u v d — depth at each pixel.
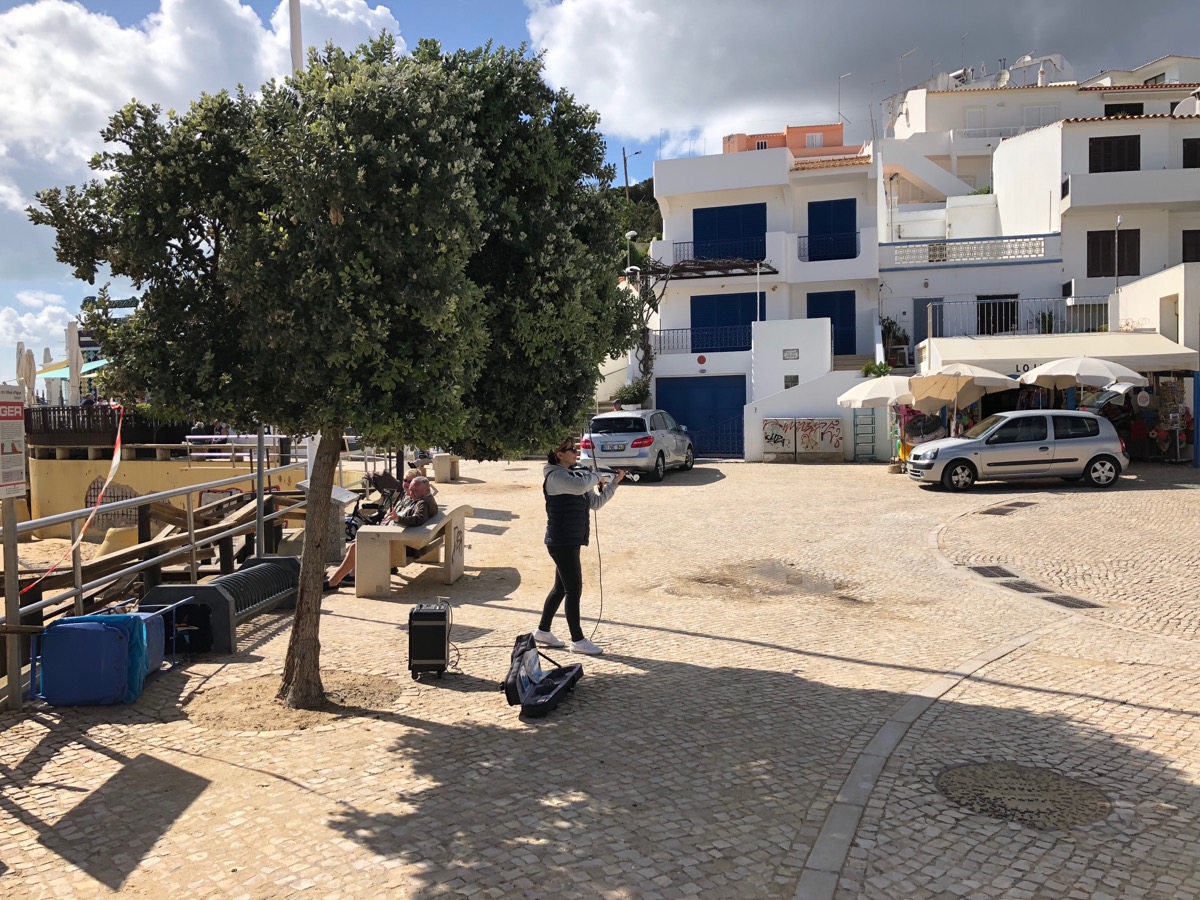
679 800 4.43
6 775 4.75
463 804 4.37
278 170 4.73
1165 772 4.73
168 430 19.84
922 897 3.53
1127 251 29.84
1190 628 7.99
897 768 4.82
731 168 32.34
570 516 7.12
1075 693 6.15
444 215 4.77
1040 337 22.27
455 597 9.59
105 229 5.25
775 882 3.64
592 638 7.81
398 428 4.96
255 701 6.00
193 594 7.18
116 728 5.48
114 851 3.90
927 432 21.38
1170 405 20.72
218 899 3.50
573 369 6.31
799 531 13.64
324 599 9.46
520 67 6.19
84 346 27.39
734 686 6.37
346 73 5.06
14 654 5.76
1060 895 3.53
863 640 7.71
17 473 5.59
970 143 42.66
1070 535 12.40
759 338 28.05
